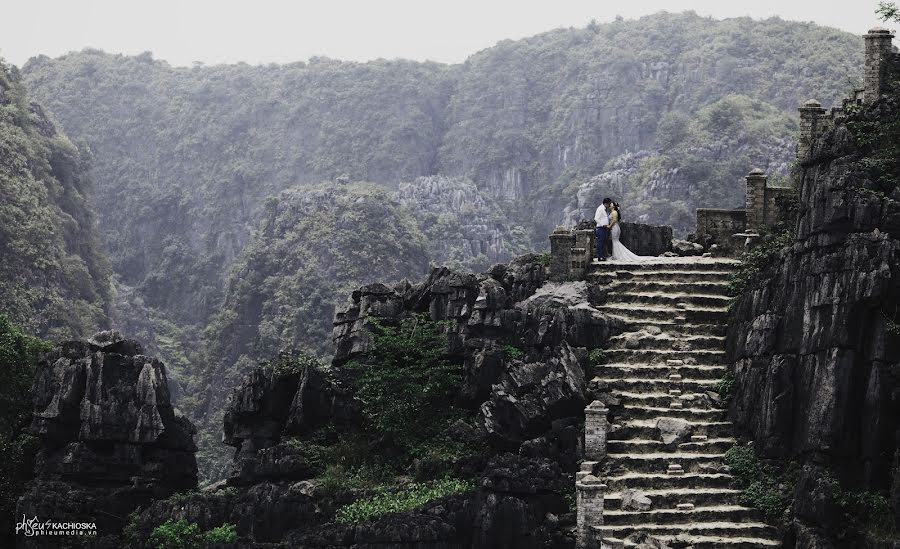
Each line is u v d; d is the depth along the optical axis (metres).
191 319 172.12
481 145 187.25
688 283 33.69
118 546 32.53
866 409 27.00
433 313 34.47
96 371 34.38
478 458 31.08
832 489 26.84
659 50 189.50
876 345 26.98
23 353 38.19
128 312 153.50
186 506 31.69
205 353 142.25
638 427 30.17
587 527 27.95
